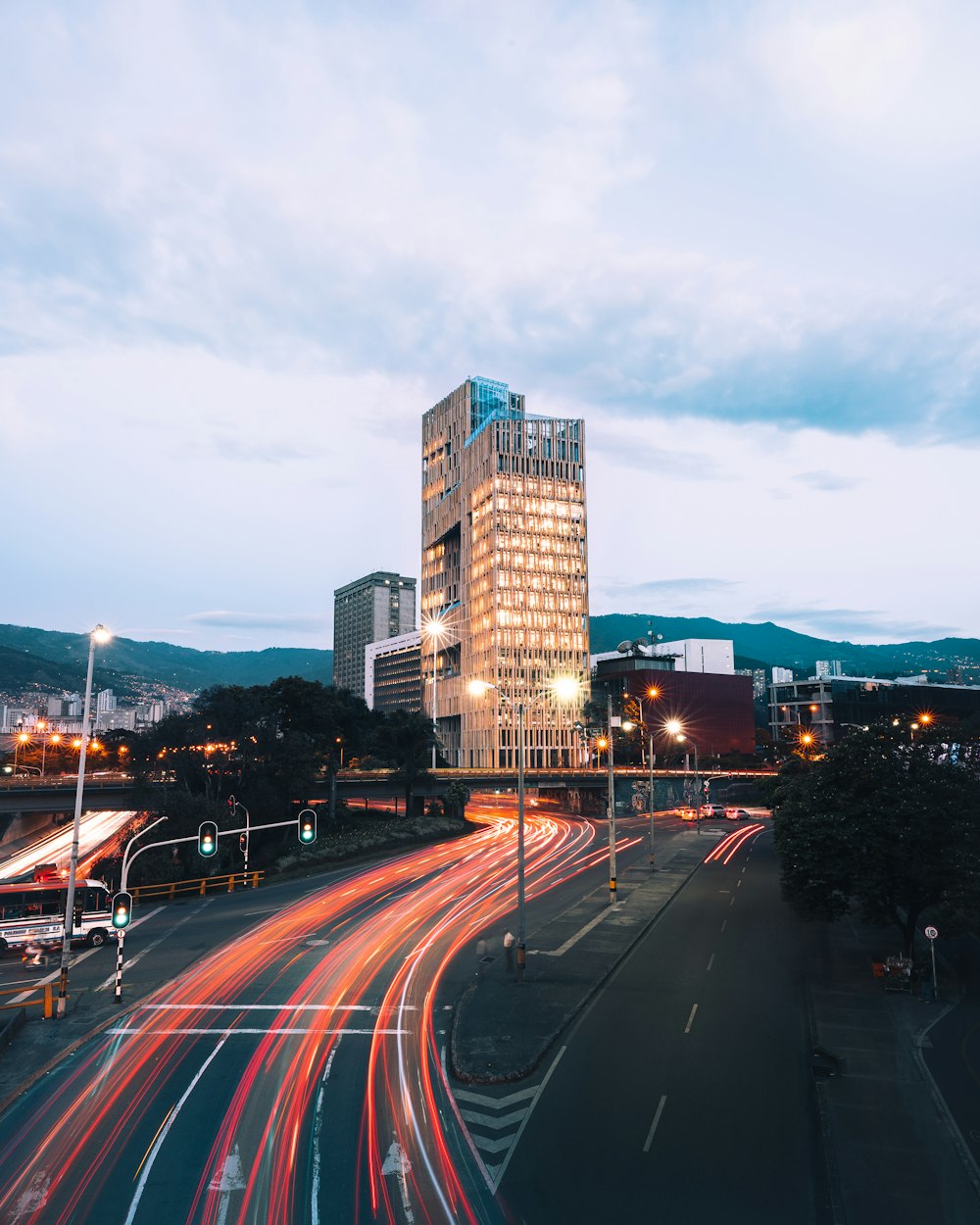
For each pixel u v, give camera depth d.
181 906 48.22
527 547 172.00
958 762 35.31
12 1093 20.53
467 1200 15.49
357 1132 18.38
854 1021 26.20
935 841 31.27
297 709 94.31
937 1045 24.06
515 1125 18.73
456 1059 22.42
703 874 57.78
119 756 103.50
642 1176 16.41
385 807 120.31
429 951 35.91
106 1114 19.42
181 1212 15.12
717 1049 23.66
